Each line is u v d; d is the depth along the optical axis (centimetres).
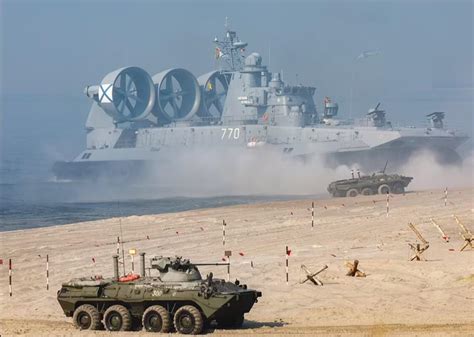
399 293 9881
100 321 7819
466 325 7706
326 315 8544
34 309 9625
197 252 14988
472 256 12619
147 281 7800
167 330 7550
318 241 15838
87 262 14262
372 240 15525
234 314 7700
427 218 19100
